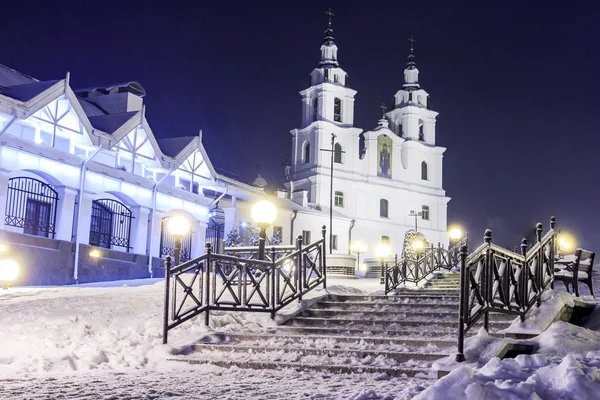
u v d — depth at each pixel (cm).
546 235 1134
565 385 573
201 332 1064
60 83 2542
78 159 2645
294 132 6341
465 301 859
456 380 577
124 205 2984
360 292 1485
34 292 1673
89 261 2672
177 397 661
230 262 1149
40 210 2545
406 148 6681
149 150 3098
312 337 1007
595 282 1825
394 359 880
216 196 4066
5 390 695
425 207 6700
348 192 6091
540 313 1026
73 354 919
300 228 5038
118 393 680
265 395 672
